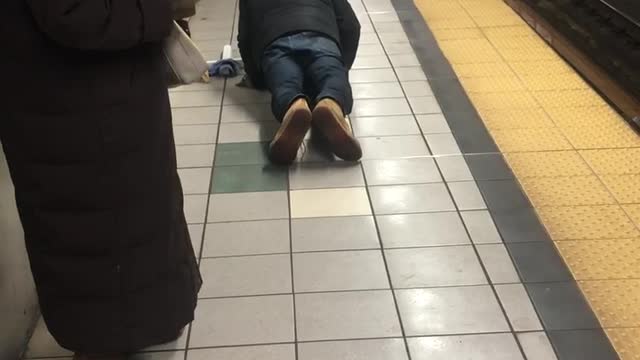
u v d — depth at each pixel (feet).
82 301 5.06
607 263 6.86
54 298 5.05
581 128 9.46
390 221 7.54
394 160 8.73
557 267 6.80
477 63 11.61
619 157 8.75
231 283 6.64
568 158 8.75
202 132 9.50
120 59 4.46
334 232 7.36
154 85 4.68
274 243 7.21
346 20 10.05
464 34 12.91
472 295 6.43
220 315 6.23
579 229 7.38
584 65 11.07
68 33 4.09
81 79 4.36
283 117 8.63
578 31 11.84
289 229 7.43
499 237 7.25
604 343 5.88
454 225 7.46
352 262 6.89
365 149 8.98
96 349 5.28
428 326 6.07
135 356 5.77
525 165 8.61
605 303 6.34
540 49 12.14
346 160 8.69
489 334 5.98
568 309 6.26
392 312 6.23
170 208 5.06
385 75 11.16
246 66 10.47
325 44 9.32
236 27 13.39
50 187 4.61
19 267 5.90
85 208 4.72
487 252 7.03
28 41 4.21
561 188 8.13
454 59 11.78
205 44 12.53
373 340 5.91
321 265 6.86
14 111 4.40
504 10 14.14
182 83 5.21
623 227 7.40
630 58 10.41
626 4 11.21
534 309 6.25
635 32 10.72
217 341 5.94
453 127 9.52
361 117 9.81
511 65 11.51
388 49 12.19
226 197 8.04
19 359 5.81
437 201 7.88
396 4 14.52
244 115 9.95
